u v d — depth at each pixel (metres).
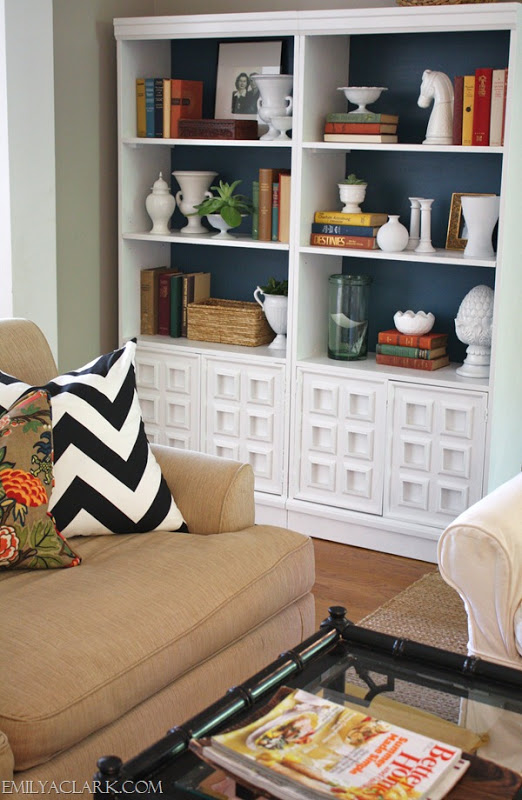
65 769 1.63
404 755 1.38
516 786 1.35
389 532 3.35
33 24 3.23
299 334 3.42
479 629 2.17
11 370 2.39
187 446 3.70
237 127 3.48
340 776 1.33
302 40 3.21
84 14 3.53
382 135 3.23
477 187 3.37
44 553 2.04
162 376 3.70
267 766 1.34
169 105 3.60
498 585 2.10
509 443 3.33
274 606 2.14
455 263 3.12
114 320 3.90
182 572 2.01
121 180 3.68
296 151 3.30
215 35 3.37
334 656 1.77
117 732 1.74
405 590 3.09
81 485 2.18
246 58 3.68
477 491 3.18
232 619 1.99
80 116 3.59
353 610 2.95
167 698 1.86
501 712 1.61
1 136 3.23
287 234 3.44
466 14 2.94
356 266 3.62
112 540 2.21
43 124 3.33
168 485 2.37
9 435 2.07
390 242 3.25
